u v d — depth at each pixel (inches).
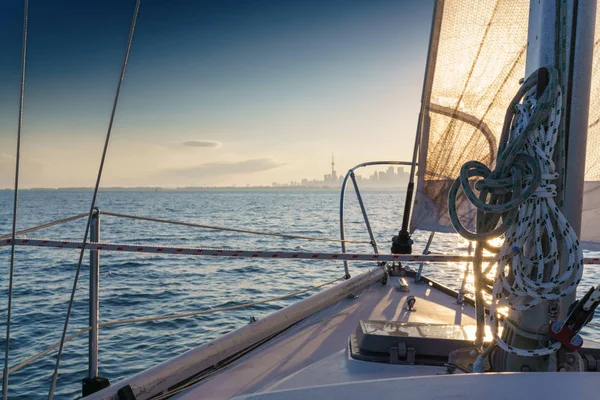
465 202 176.1
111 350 381.4
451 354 95.0
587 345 93.2
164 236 1610.5
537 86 74.0
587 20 73.9
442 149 180.1
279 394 47.3
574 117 74.5
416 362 101.3
